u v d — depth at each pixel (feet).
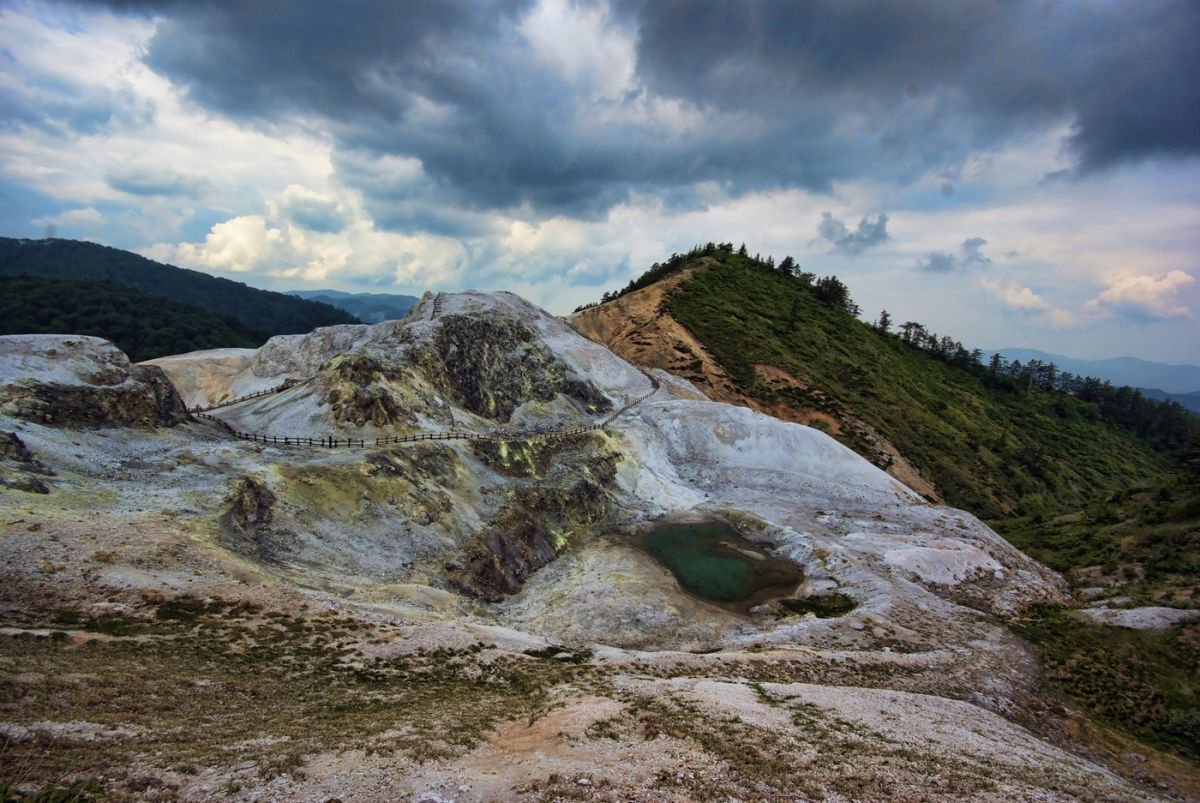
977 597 177.99
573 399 292.61
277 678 78.64
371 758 56.59
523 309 366.84
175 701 65.62
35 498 103.19
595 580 162.50
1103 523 247.29
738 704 84.07
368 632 97.25
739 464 267.18
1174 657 136.15
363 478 156.87
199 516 116.67
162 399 166.81
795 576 180.75
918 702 99.50
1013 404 561.43
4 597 79.20
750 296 521.65
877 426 368.68
